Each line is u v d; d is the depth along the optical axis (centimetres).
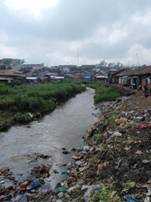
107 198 1172
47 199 1458
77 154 2262
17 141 2862
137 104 3578
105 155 1683
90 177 1512
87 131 3136
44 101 5212
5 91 5788
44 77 12362
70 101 7181
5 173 1938
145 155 1492
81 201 1255
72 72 18250
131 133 1948
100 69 19875
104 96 6212
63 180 1716
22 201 1494
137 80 6166
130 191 1183
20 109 4534
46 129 3478
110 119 2880
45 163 2134
